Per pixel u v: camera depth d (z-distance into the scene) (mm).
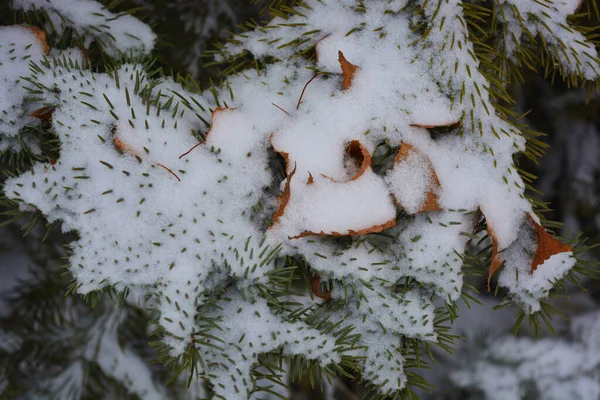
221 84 662
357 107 629
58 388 1004
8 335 1025
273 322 627
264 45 660
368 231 612
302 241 627
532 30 660
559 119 1262
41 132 654
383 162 631
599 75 664
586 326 1333
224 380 626
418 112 625
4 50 653
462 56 632
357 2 647
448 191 625
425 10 636
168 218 625
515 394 1261
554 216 1343
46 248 1034
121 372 1014
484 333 1357
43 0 679
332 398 1126
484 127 635
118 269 621
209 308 629
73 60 669
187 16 782
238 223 628
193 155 632
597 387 1240
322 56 643
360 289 629
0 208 773
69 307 1047
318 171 621
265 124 637
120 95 640
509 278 645
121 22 688
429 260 626
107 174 628
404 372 643
